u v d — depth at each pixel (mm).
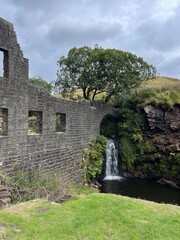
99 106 30312
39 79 40750
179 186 29172
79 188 23531
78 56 32625
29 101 17406
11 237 7750
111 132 34531
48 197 15633
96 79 31953
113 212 9602
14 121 15930
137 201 11211
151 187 28078
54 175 19703
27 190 15008
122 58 31641
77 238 7848
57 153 21125
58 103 21156
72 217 9234
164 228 8680
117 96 33781
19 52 16312
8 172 15438
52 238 7793
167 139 31422
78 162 25047
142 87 35562
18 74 16234
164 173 31156
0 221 8727
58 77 33969
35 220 8961
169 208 10625
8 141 15406
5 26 15016
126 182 29781
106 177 31297
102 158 29219
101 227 8516
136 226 8680
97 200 10805
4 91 15055
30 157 17562
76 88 34094
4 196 13031
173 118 31359
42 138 18969
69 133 23219
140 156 32531
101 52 31344
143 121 33125
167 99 31906
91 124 28203
